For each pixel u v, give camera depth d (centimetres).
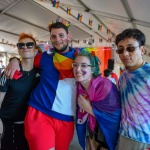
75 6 396
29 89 187
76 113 177
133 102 136
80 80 166
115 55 752
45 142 164
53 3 351
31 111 175
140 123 134
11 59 195
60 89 176
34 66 194
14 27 536
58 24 181
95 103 160
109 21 466
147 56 792
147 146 134
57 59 180
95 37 730
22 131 191
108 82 159
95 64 173
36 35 625
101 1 331
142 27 412
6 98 186
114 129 154
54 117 173
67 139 181
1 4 408
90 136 168
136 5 291
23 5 418
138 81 134
